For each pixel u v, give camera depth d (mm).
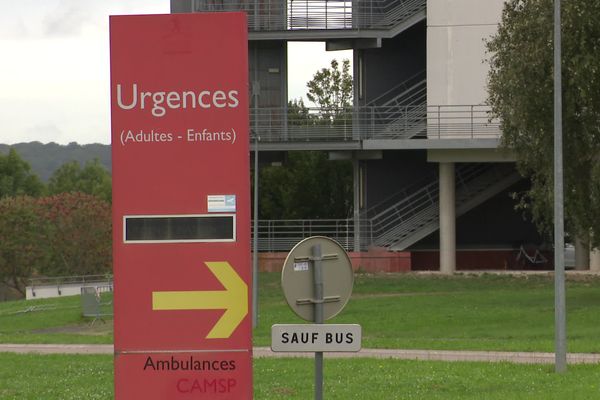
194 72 31484
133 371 31812
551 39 106812
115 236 31703
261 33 160625
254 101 165750
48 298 169000
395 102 170250
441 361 67688
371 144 157500
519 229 176000
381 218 170250
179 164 31625
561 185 63125
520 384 54688
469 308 115312
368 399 49844
